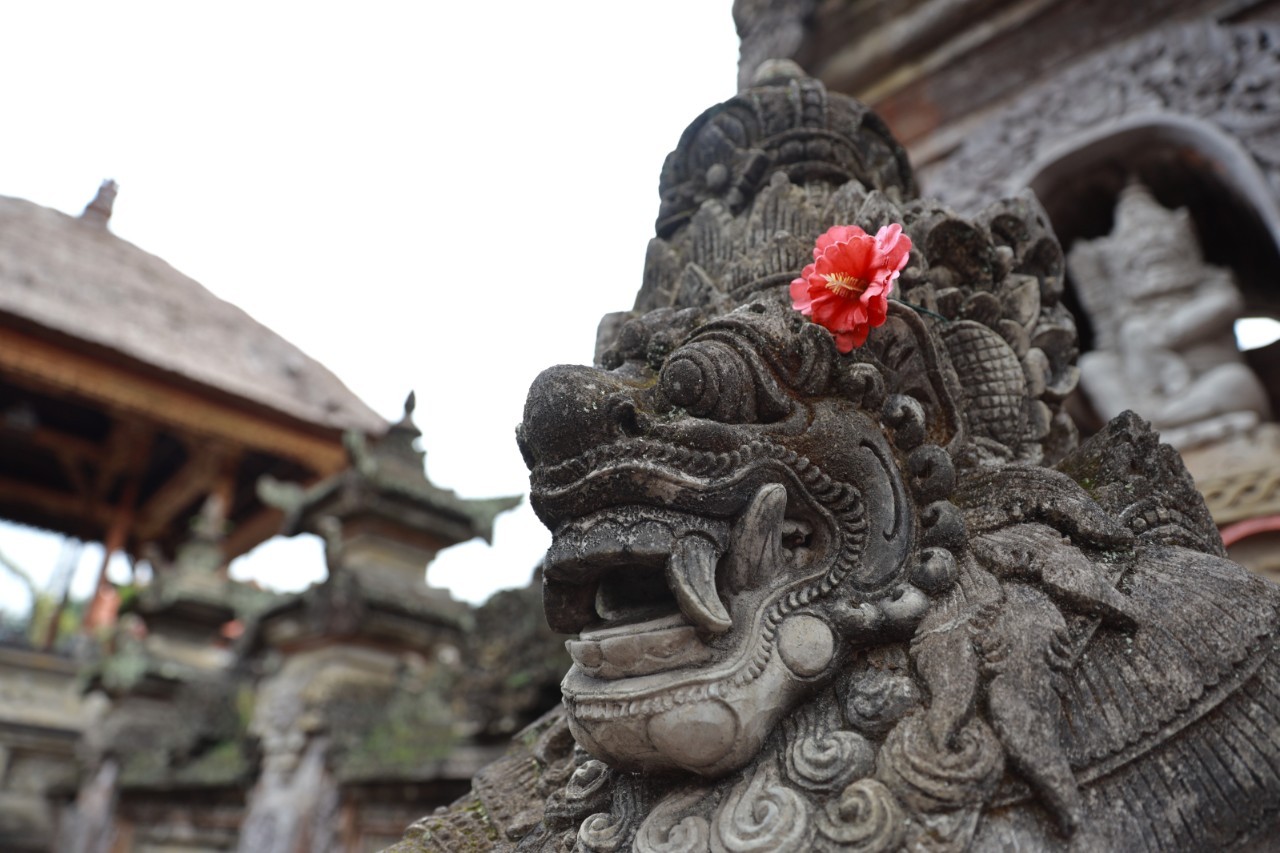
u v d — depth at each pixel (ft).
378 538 20.71
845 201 6.51
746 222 6.87
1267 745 4.01
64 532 76.18
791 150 7.13
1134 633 4.32
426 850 5.72
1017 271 7.38
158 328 59.93
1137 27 17.17
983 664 4.14
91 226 68.64
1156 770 3.92
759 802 3.97
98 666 29.60
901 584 4.48
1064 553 4.62
